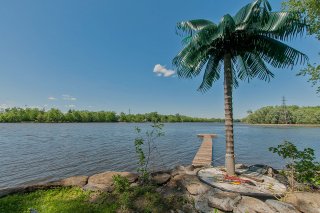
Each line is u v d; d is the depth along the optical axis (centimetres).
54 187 584
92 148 2586
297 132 5944
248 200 498
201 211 496
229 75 682
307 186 579
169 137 4409
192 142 3469
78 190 576
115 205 495
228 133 669
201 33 577
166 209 494
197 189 562
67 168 1617
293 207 471
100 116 13100
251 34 634
